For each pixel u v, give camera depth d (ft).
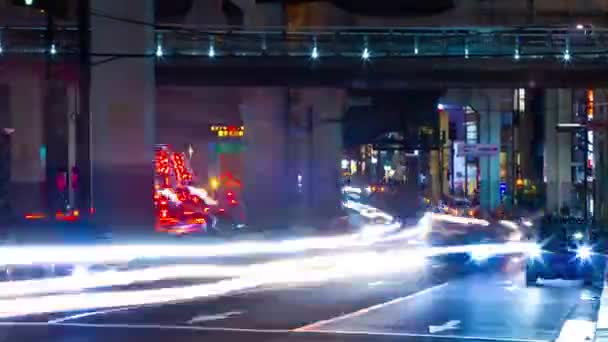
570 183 341.00
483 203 386.52
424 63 186.09
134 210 166.40
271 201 232.32
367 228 232.94
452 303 85.40
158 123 257.55
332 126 260.01
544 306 82.94
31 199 206.59
